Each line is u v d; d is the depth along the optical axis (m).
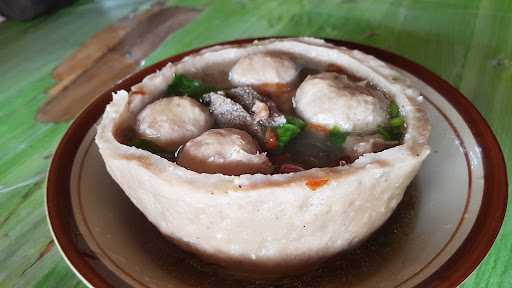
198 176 0.21
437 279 0.21
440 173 0.26
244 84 0.28
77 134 0.27
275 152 0.24
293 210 0.21
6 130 0.32
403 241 0.24
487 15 0.39
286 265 0.23
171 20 0.41
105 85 0.35
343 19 0.40
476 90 0.32
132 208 0.26
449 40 0.36
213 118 0.25
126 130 0.25
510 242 0.24
